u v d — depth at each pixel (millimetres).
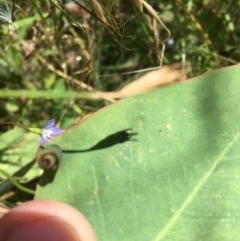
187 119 108
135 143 108
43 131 115
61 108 151
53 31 140
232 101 107
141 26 144
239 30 149
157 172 107
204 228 104
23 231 86
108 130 109
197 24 141
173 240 104
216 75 108
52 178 109
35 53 149
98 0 106
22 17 142
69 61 148
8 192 126
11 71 156
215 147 106
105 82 157
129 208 106
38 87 157
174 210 105
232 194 104
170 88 109
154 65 149
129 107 109
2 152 138
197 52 146
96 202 107
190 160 106
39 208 89
